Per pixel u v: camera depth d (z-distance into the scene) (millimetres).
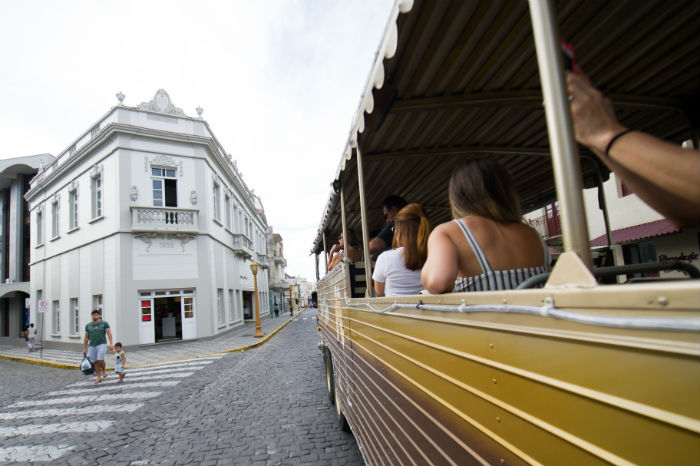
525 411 925
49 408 6871
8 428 5785
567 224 806
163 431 5141
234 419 5453
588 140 890
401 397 1880
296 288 78062
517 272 1353
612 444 686
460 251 1434
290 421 5211
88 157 16859
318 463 3889
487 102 2256
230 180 21828
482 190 1494
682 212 806
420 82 2031
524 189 4086
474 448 1175
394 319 1992
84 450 4629
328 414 5395
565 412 796
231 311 21109
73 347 16812
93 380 9367
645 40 1885
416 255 2250
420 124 2555
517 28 1672
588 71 2135
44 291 20094
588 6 1616
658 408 599
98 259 15711
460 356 1242
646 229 7309
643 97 2428
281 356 11156
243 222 25984
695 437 544
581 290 734
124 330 14242
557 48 857
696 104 2508
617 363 671
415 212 2438
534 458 896
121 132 15125
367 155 2959
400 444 1915
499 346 1023
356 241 5453
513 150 3070
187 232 15852
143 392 7559
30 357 15305
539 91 2287
